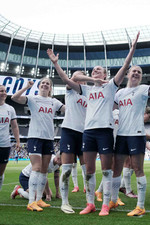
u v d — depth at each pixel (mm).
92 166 3119
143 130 3104
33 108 3693
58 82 49406
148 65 47250
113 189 3283
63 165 3311
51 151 3738
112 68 48812
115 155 3229
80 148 3520
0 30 45219
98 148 3066
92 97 3258
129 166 4656
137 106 3191
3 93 3893
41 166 3664
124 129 3172
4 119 3889
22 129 45031
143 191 2967
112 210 3293
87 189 3129
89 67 49406
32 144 3506
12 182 7359
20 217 2736
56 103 4020
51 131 3746
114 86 3201
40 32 47906
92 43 49719
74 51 50406
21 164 20922
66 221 2551
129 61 3047
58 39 49781
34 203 3256
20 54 47312
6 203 3904
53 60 3338
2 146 3828
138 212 2881
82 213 2977
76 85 3330
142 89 3242
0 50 45719
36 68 47625
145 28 47188
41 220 2592
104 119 3072
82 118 3561
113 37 49156
